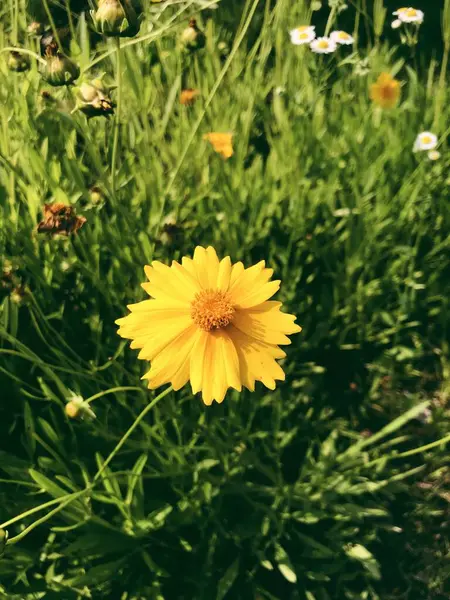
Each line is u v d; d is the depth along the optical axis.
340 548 0.27
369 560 0.27
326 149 0.38
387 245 0.35
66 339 0.30
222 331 0.19
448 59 0.51
